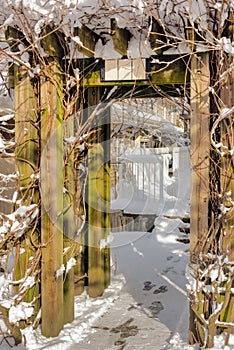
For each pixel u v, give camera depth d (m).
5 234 2.94
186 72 2.87
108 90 3.84
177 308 3.75
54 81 2.99
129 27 2.90
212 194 2.89
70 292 3.38
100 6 2.58
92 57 3.15
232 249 2.84
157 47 2.84
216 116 2.89
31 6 2.58
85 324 3.37
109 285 4.40
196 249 2.88
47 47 2.88
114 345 2.99
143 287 4.37
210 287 2.88
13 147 3.04
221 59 2.72
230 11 2.65
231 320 2.88
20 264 3.06
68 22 2.68
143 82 3.06
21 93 3.01
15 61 2.85
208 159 2.85
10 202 3.01
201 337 2.88
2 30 2.96
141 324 3.39
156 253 5.72
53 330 3.07
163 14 2.65
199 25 2.62
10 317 2.88
